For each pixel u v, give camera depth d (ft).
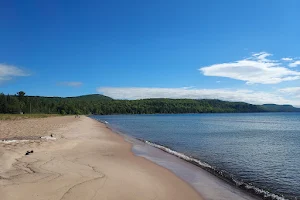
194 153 68.74
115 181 34.17
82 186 30.22
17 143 55.21
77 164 41.91
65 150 55.67
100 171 38.50
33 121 169.99
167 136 114.52
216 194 34.40
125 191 30.86
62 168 37.73
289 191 37.01
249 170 49.83
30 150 49.03
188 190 35.17
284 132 144.87
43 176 32.45
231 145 85.76
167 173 43.86
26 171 34.32
